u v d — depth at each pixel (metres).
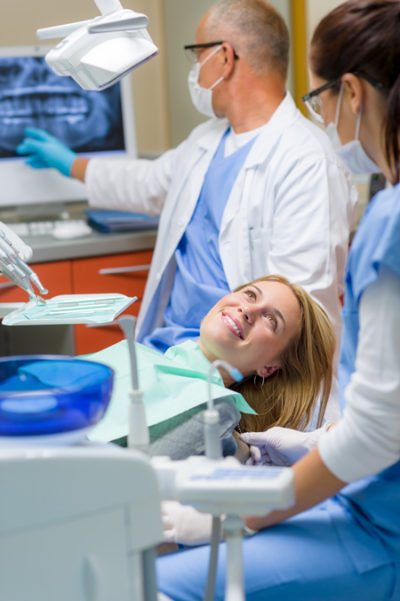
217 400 1.52
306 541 1.21
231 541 1.01
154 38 3.18
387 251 1.06
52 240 2.68
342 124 1.23
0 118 2.79
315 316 1.77
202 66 2.28
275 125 2.24
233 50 2.24
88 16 3.12
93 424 1.00
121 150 2.92
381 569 1.20
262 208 2.20
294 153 2.18
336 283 2.12
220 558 1.22
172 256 2.34
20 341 2.52
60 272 2.66
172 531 1.25
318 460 1.15
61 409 0.96
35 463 0.87
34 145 2.78
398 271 1.06
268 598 1.18
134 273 2.76
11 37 3.04
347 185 2.24
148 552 0.96
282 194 2.16
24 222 2.99
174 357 1.76
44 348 2.50
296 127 2.24
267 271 2.19
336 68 1.18
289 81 3.08
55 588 0.90
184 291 2.21
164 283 2.37
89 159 2.74
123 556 0.92
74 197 2.88
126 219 2.81
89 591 0.91
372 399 1.09
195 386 1.54
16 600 0.89
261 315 1.74
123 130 2.91
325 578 1.18
